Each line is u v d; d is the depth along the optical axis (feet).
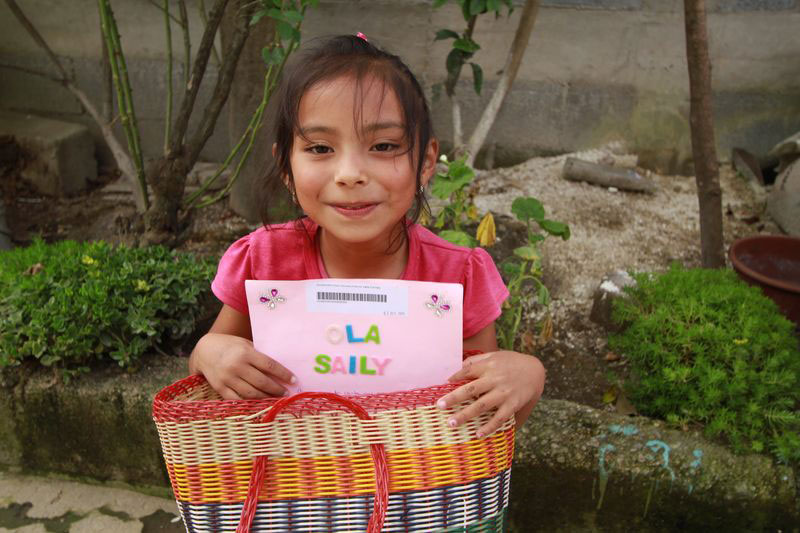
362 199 3.53
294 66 3.75
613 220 10.65
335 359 3.84
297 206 4.32
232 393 3.91
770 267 8.93
